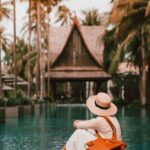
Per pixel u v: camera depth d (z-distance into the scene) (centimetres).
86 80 6544
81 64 6562
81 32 6475
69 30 6825
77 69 6531
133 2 3934
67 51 6575
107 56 6134
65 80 6625
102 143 624
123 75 6175
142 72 4422
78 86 7962
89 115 3134
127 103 4888
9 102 2862
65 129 1866
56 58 6550
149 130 1792
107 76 6388
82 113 3450
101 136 636
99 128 635
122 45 4122
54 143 1325
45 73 6638
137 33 4103
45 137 1514
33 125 2127
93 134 641
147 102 4509
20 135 1598
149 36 4069
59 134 1627
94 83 7312
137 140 1408
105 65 6481
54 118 2761
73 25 6488
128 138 1471
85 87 7969
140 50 4422
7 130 1831
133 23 4103
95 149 620
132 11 4016
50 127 1989
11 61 8619
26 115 3086
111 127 637
